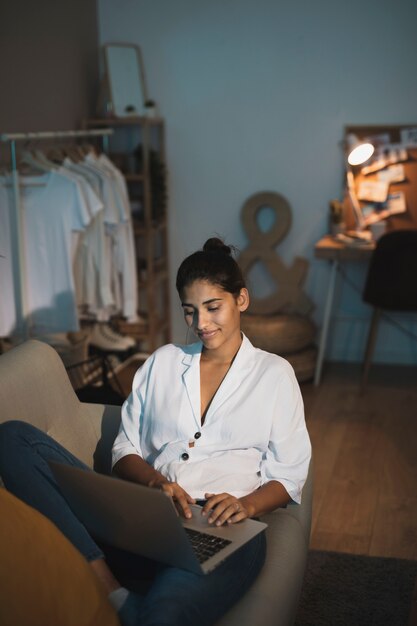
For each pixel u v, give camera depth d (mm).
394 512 2566
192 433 1616
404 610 1951
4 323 3174
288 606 1445
